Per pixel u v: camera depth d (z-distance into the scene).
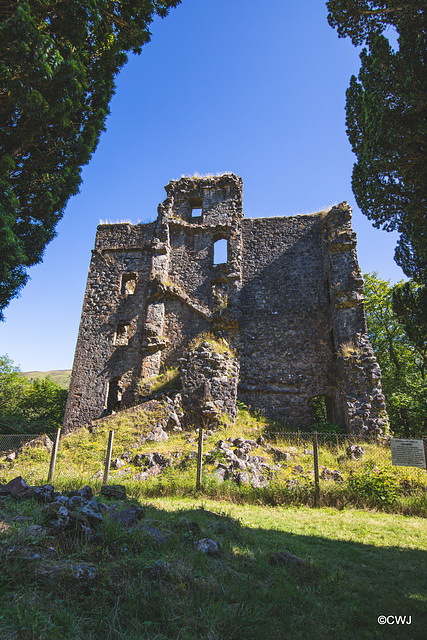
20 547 3.18
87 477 9.83
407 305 14.31
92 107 9.47
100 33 8.59
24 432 25.62
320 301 18.09
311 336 17.59
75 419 18.22
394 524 7.15
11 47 5.65
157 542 4.05
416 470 9.99
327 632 3.17
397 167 9.47
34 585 2.83
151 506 6.81
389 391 22.36
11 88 6.12
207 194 21.22
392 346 25.52
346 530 6.68
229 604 3.29
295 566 4.47
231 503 8.38
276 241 19.70
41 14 6.50
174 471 10.22
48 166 8.46
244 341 18.02
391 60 9.46
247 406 16.11
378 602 3.88
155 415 14.30
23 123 7.17
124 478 10.06
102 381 18.73
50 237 8.64
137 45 9.22
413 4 8.61
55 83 6.58
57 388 32.72
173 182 21.75
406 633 3.29
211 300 19.16
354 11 10.53
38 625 2.42
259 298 18.77
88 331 19.83
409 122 8.98
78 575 2.96
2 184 6.45
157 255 20.12
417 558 5.38
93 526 3.95
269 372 17.30
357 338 15.27
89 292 20.61
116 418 14.72
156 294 19.33
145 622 2.72
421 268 13.12
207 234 20.41
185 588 3.37
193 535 4.75
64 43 7.10
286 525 6.71
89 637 2.49
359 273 16.16
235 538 5.38
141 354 18.64
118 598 2.90
